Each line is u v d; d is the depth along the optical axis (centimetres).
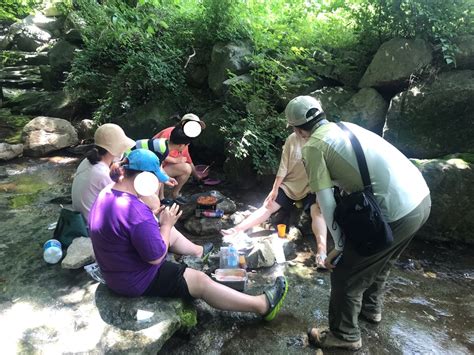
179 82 561
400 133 392
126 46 622
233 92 479
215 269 304
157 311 231
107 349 208
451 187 350
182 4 626
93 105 681
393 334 254
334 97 434
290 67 475
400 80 403
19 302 247
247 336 249
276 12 550
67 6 924
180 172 391
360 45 455
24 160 549
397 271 322
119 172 227
